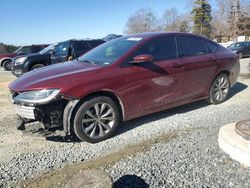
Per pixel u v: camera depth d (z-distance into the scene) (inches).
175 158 154.3
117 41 228.2
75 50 493.4
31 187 136.0
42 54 518.3
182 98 228.4
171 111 240.8
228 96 281.9
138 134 193.6
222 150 159.6
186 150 163.0
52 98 169.3
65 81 175.3
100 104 185.0
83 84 177.2
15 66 513.0
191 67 229.3
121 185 131.6
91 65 199.0
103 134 186.4
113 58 201.3
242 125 163.3
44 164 157.5
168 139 180.9
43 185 136.9
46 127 174.9
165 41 221.6
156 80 207.8
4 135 202.5
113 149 172.6
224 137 159.5
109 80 186.4
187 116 226.1
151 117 227.1
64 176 143.9
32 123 177.8
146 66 203.6
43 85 172.4
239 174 136.3
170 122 213.6
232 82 268.1
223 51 260.8
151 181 133.7
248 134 149.6
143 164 149.8
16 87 182.2
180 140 177.9
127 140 184.7
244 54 963.3
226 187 127.0
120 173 142.0
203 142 172.7
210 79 246.4
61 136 185.2
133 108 199.6
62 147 179.3
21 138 196.4
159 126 206.2
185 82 227.1
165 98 216.2
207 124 205.0
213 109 242.8
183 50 229.6
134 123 215.2
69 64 212.4
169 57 219.3
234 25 2496.3
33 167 154.8
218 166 143.9
